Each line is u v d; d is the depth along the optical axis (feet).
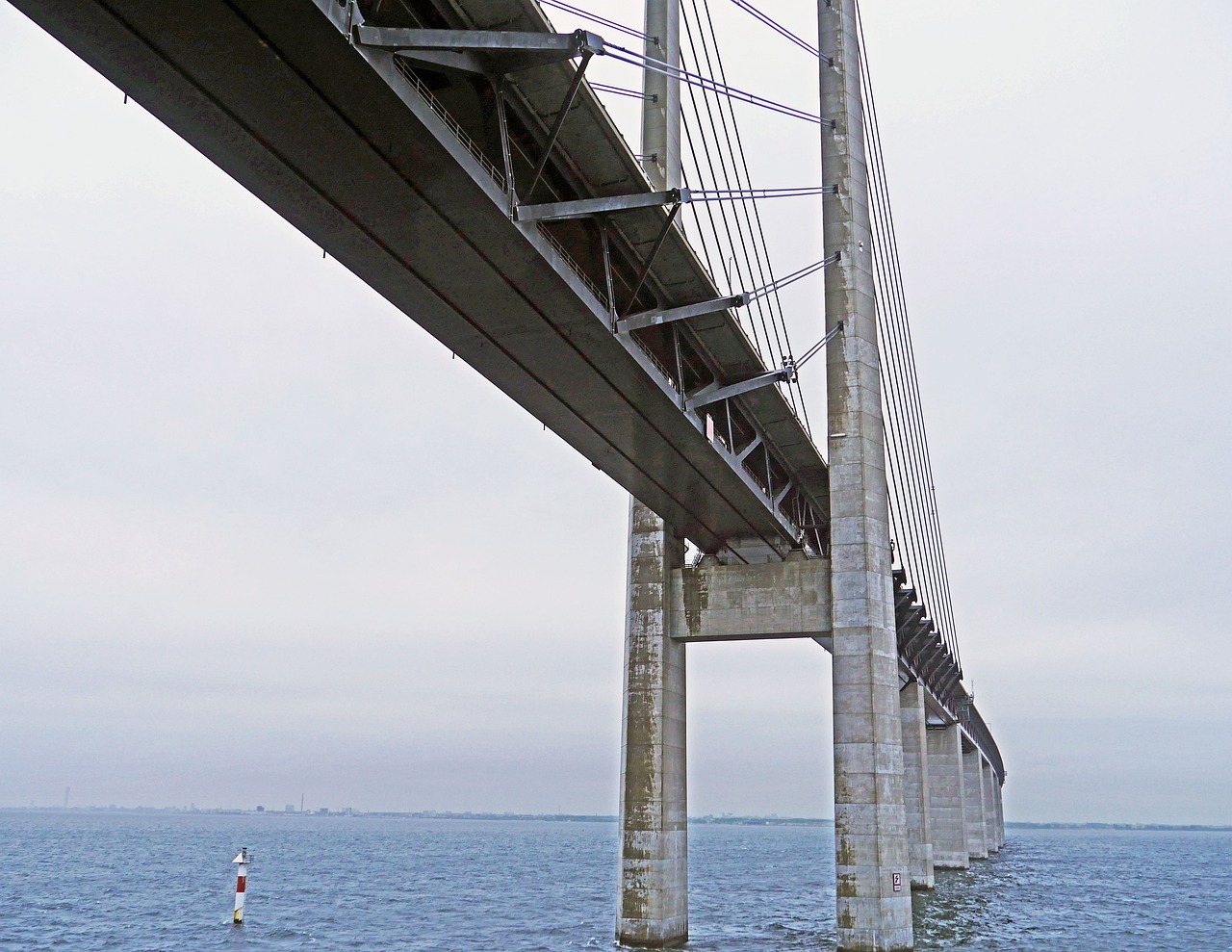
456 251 62.03
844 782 109.29
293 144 52.08
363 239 60.59
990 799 440.86
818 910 185.37
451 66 55.21
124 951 131.95
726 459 100.68
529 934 149.18
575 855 457.68
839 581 114.73
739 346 102.22
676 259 85.81
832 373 120.78
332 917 171.53
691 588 121.49
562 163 71.92
